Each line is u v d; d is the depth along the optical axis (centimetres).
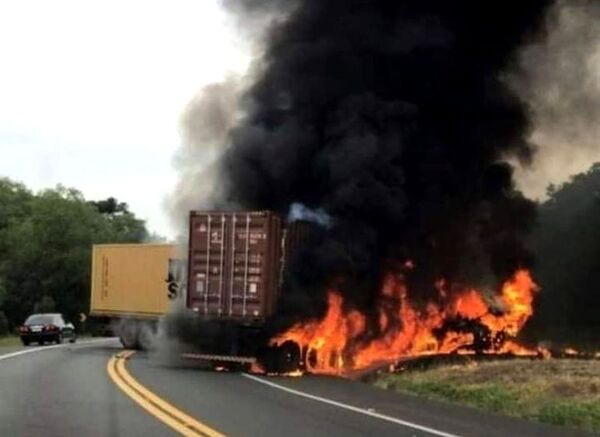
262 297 2752
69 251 8931
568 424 1474
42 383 2031
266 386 2125
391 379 2289
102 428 1302
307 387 2120
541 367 2250
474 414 1591
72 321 8900
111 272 4256
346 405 1714
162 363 2869
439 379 2144
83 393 1811
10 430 1271
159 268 3988
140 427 1318
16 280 8838
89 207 10056
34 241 8856
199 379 2288
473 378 2109
